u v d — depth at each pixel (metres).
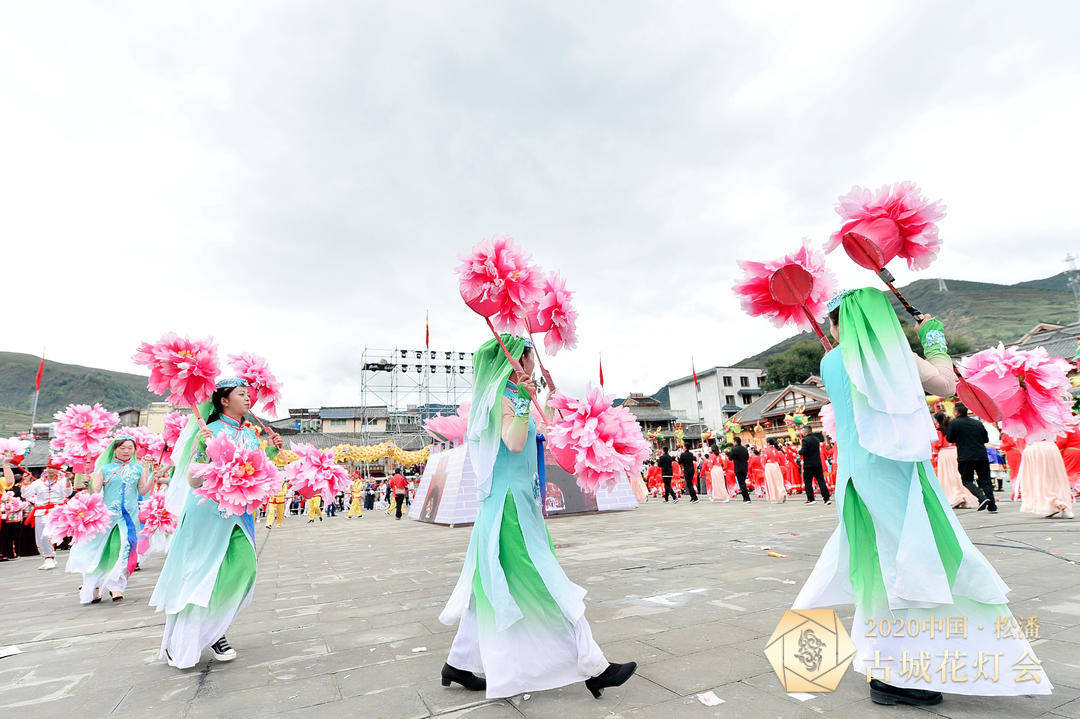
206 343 3.30
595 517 12.80
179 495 3.25
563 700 2.24
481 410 2.41
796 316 2.73
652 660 2.67
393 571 6.30
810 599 2.26
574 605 2.21
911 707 2.00
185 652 2.88
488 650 2.17
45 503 11.68
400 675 2.66
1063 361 2.51
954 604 1.96
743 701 2.14
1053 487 7.07
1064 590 3.55
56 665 3.16
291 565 7.32
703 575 4.81
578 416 2.48
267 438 3.89
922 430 1.99
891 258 2.34
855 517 2.19
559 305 2.89
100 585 5.37
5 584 7.45
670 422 57.03
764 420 45.47
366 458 33.31
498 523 2.30
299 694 2.46
